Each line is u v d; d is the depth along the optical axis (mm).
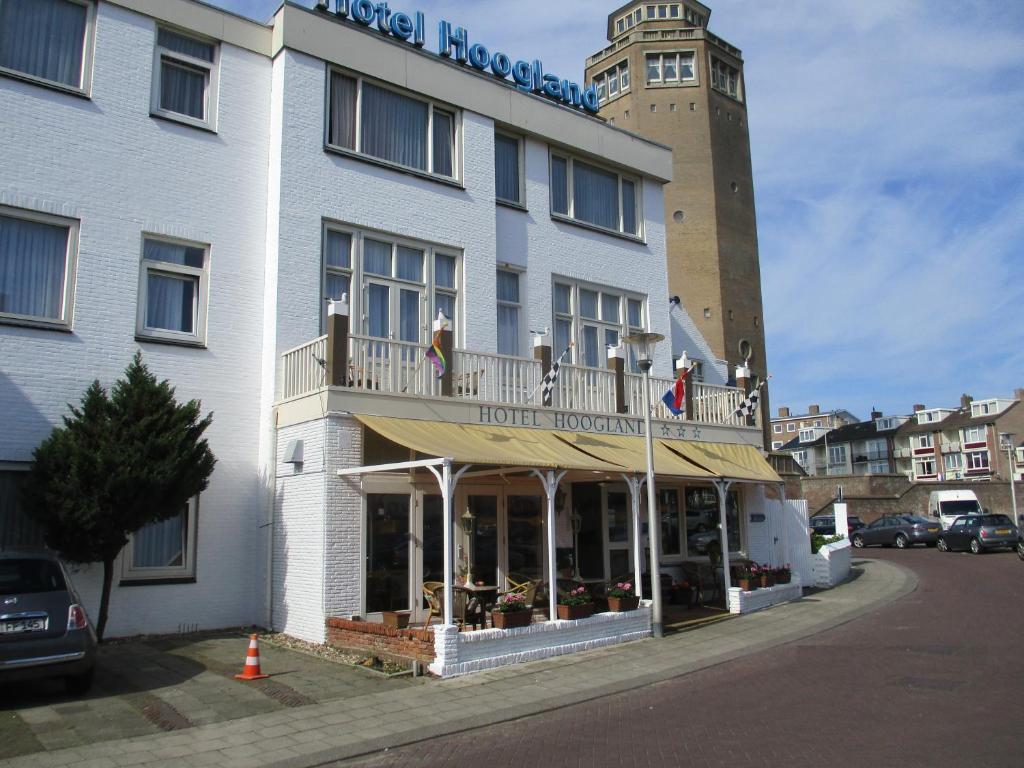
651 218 21922
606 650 12609
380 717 8758
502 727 8547
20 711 8797
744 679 10555
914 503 50781
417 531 13586
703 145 38750
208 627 13578
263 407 14539
